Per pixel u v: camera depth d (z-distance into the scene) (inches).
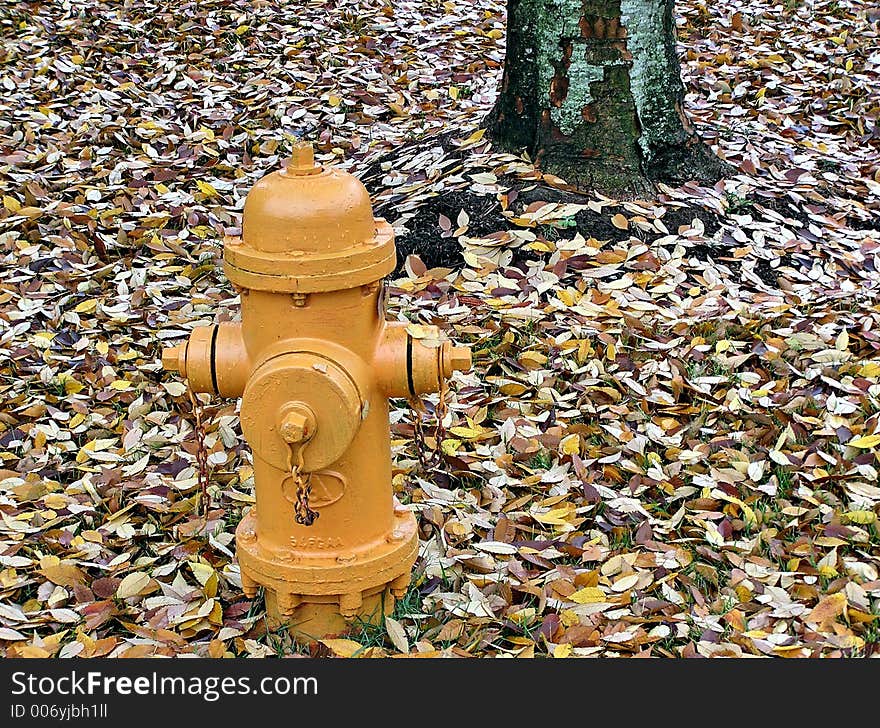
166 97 336.2
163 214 250.7
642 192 223.1
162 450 167.9
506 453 163.5
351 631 124.7
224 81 352.5
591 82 220.7
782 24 401.1
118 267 229.3
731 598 133.0
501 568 138.9
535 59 224.5
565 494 152.6
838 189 251.1
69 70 341.1
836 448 160.2
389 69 370.3
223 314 209.2
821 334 187.9
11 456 165.8
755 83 341.7
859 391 172.6
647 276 203.8
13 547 142.2
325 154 304.0
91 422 174.6
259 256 112.2
